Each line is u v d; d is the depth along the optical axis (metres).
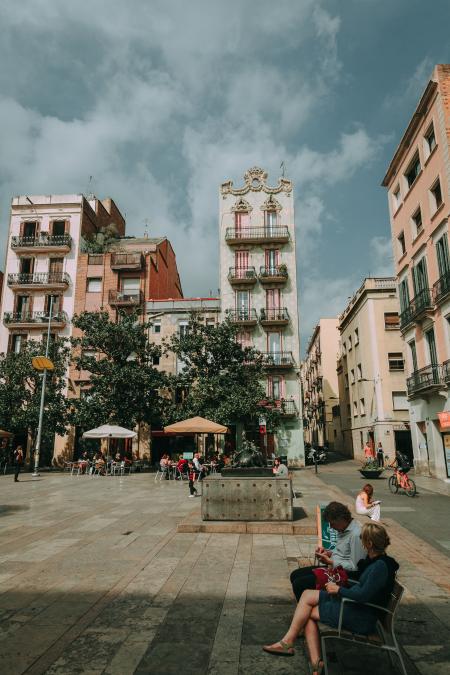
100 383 30.75
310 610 3.80
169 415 31.42
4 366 32.56
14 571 6.63
